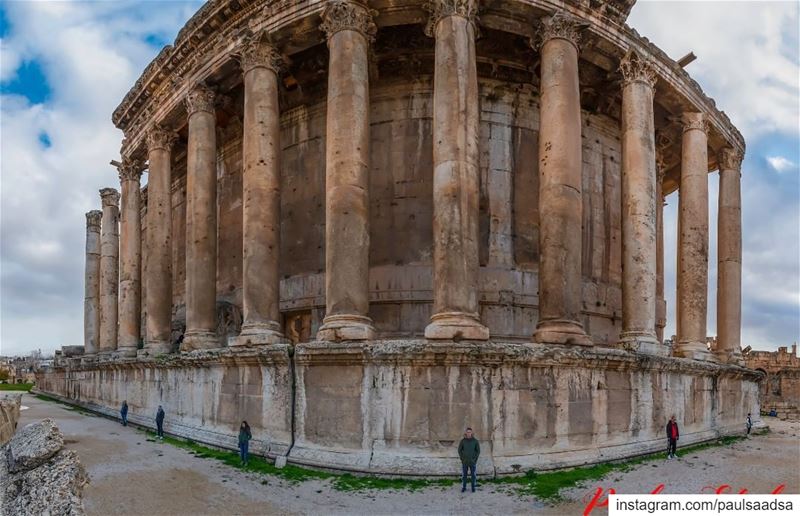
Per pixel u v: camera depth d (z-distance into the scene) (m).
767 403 39.78
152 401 22.77
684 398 19.09
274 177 18.98
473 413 13.77
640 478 13.80
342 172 16.53
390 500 11.70
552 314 16.59
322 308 21.72
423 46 21.16
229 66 20.98
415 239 21.06
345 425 14.41
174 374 20.97
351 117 16.75
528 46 21.09
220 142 27.42
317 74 22.36
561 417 14.75
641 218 19.48
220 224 26.98
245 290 18.28
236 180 26.44
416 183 21.38
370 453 13.94
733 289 26.94
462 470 13.01
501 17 18.48
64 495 4.47
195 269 21.53
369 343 14.44
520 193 22.06
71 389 37.16
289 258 23.19
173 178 31.67
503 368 14.16
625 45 20.19
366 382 14.34
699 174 23.53
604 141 24.95
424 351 13.75
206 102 22.39
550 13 18.38
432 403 13.82
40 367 49.41
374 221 21.48
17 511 4.30
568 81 17.80
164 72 24.73
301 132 23.59
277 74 19.83
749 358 44.44
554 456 14.37
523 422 14.20
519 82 22.61
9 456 4.91
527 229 21.94
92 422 25.42
